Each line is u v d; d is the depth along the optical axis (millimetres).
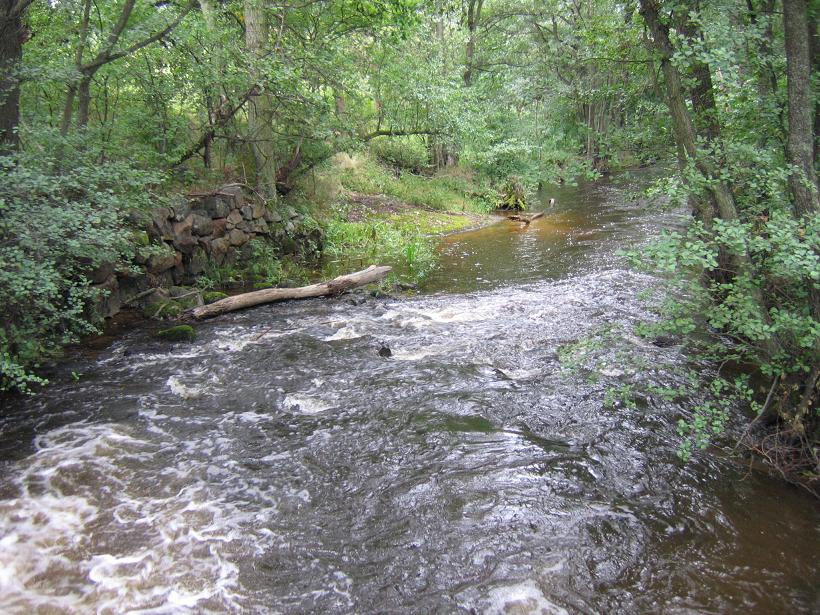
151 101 10828
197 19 10188
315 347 7570
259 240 12195
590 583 3371
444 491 4289
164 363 7078
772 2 4789
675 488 4281
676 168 6016
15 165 5922
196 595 3318
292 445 5031
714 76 5508
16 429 5316
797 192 3973
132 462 4758
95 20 10008
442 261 13523
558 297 9680
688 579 3391
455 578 3430
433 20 20781
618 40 5746
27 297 5777
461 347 7395
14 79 6789
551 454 4754
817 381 4117
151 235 9523
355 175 20547
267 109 13055
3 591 3312
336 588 3375
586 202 23281
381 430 5246
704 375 6113
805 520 3895
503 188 23328
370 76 14758
